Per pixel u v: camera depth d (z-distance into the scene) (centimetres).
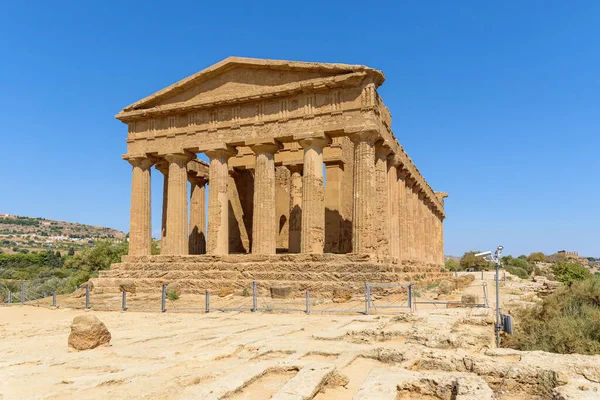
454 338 1291
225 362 1182
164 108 3831
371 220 3164
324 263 3094
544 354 1078
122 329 1900
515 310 2103
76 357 1280
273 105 3534
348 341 1430
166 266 3572
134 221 3938
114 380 966
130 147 3997
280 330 1684
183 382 934
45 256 13375
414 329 1400
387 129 3653
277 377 1006
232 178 4938
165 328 1897
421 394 903
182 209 3809
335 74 3338
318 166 3381
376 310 2270
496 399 920
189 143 3769
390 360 1159
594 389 850
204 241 4847
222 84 3725
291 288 2900
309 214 3300
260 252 3438
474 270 10062
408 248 4531
